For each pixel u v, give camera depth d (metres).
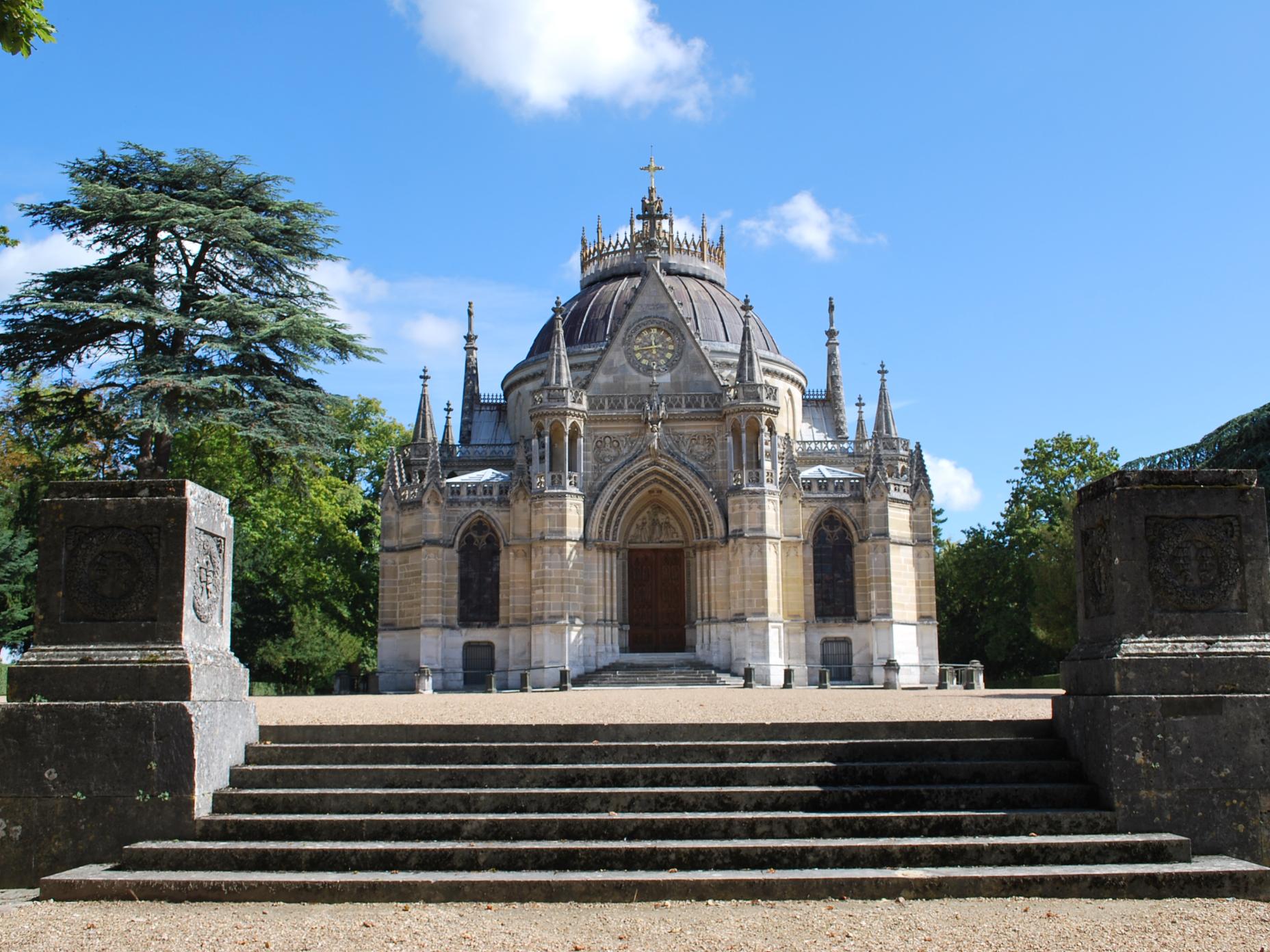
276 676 83.81
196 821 18.23
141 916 15.48
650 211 97.75
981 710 27.86
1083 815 17.91
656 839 17.89
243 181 60.00
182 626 19.05
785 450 77.38
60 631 19.05
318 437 56.28
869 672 74.50
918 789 18.69
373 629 97.38
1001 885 16.23
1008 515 102.00
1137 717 18.14
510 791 18.94
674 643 78.06
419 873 16.72
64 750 18.41
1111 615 19.12
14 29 16.20
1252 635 18.67
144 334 55.53
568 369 81.25
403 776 19.59
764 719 25.66
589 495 75.12
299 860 17.20
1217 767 18.08
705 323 90.94
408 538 77.56
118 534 19.23
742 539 72.38
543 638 71.94
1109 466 98.25
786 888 16.11
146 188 58.53
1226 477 19.03
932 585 78.00
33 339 54.22
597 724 21.19
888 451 88.19
